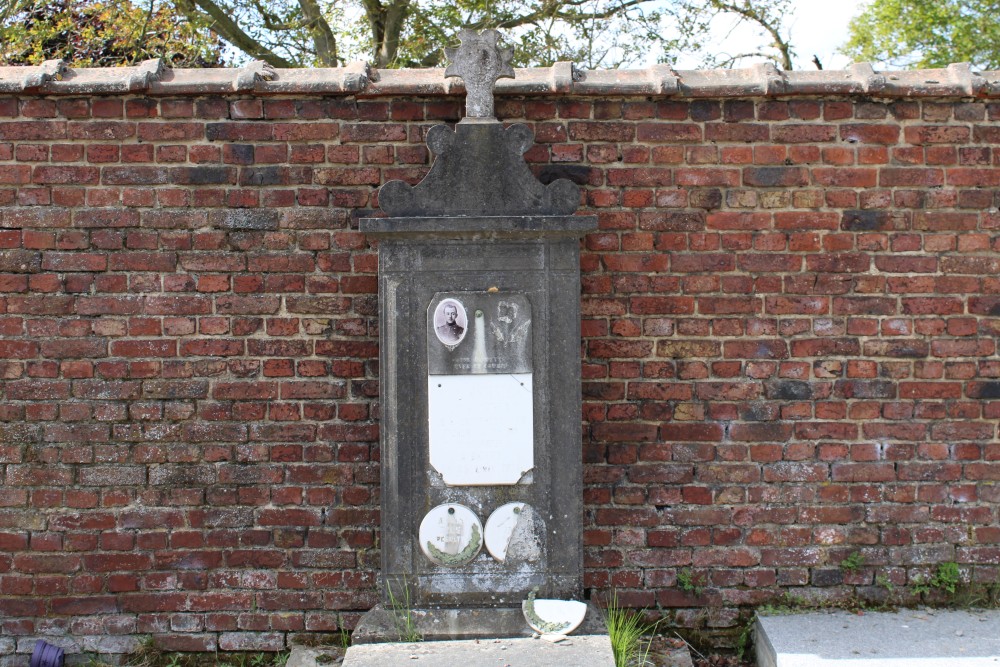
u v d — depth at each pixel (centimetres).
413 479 352
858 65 389
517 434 351
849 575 390
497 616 347
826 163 383
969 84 375
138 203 379
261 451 385
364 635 340
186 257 381
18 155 376
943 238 384
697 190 384
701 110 383
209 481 384
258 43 1148
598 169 384
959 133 383
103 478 382
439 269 350
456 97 381
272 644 387
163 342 382
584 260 385
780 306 386
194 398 383
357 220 383
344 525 386
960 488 389
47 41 1169
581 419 369
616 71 395
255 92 376
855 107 383
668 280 385
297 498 386
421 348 351
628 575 390
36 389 380
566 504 353
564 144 383
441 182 349
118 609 385
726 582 390
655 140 382
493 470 351
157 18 1109
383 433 351
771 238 384
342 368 384
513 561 352
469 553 351
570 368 352
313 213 382
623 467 389
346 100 382
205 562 385
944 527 389
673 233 384
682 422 388
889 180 383
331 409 385
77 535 383
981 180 383
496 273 350
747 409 388
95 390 381
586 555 389
